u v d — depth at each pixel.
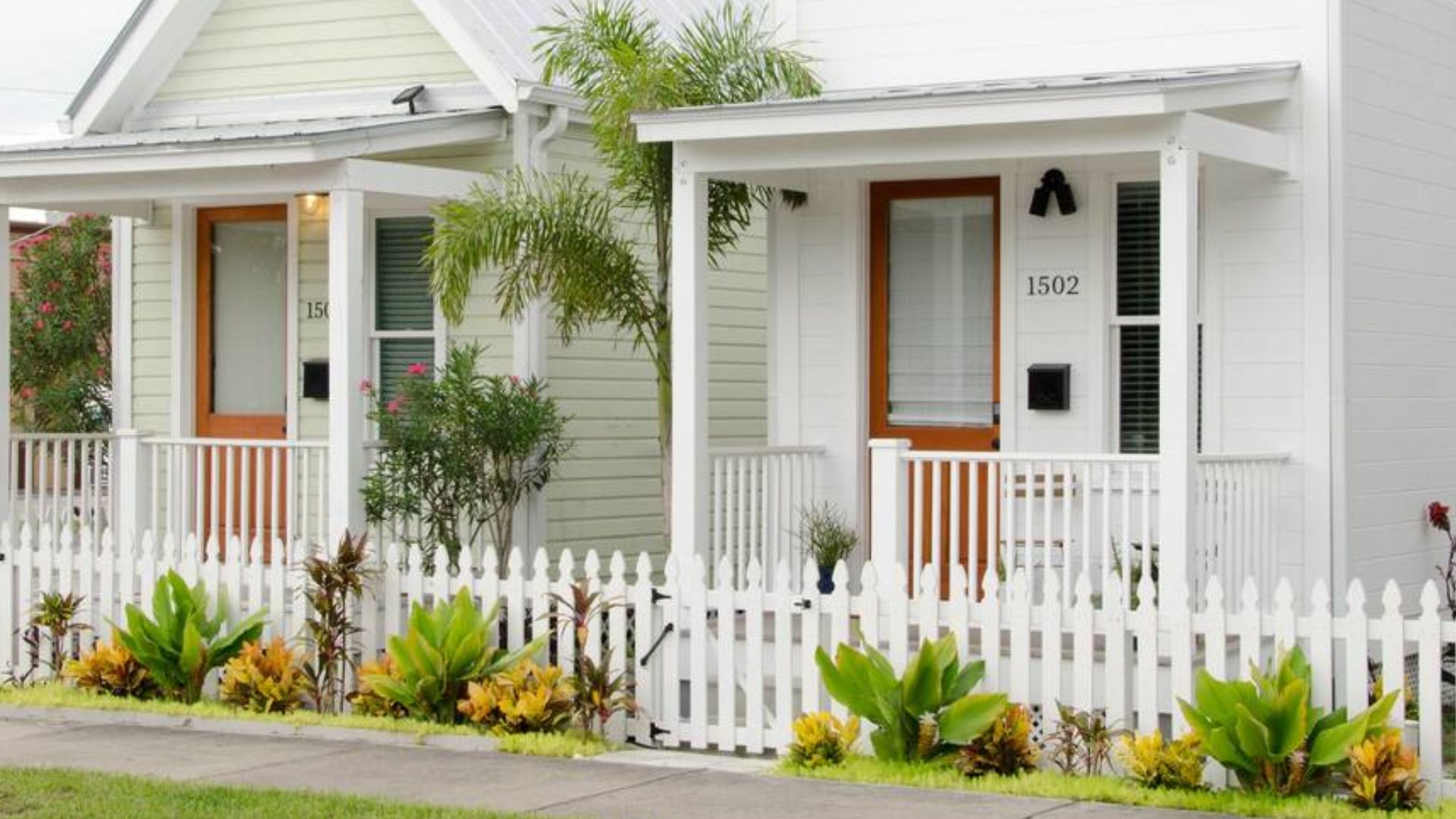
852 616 11.85
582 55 14.38
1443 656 13.80
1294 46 12.70
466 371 14.76
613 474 16.48
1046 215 13.51
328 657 12.60
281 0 16.81
